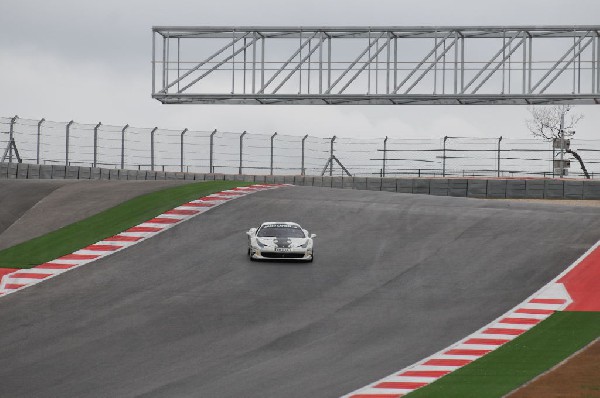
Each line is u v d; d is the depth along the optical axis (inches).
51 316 3595.0
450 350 3090.6
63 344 3208.7
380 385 2645.2
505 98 6510.8
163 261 4443.9
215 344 3203.7
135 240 4822.8
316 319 3538.4
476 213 5497.1
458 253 4594.0
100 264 4399.6
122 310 3666.3
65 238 4901.6
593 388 2469.2
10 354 3088.1
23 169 7283.5
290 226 4591.5
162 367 2915.8
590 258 4402.1
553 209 5664.4
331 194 6058.1
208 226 5103.3
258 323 3484.3
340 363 2952.8
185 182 6407.5
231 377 2787.9
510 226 5147.6
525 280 4094.5
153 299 3821.4
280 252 4382.4
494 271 4256.9
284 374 2819.9
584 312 3535.9
